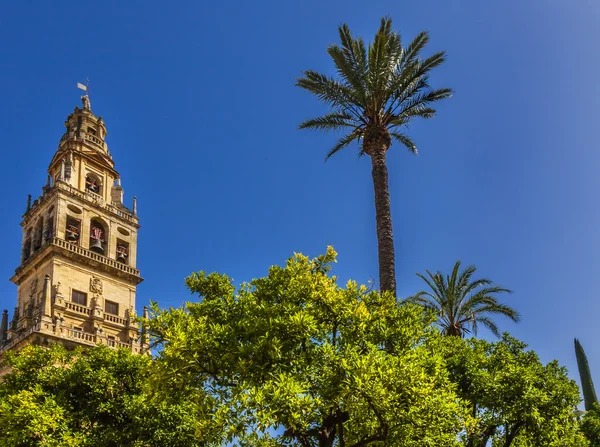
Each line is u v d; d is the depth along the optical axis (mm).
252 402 16562
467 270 45969
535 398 27828
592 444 43938
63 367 36188
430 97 32531
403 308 21609
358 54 31547
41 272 58781
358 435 20219
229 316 21359
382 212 29734
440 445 19156
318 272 21578
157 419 31266
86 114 70500
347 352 17969
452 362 29266
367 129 31969
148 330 21453
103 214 64188
